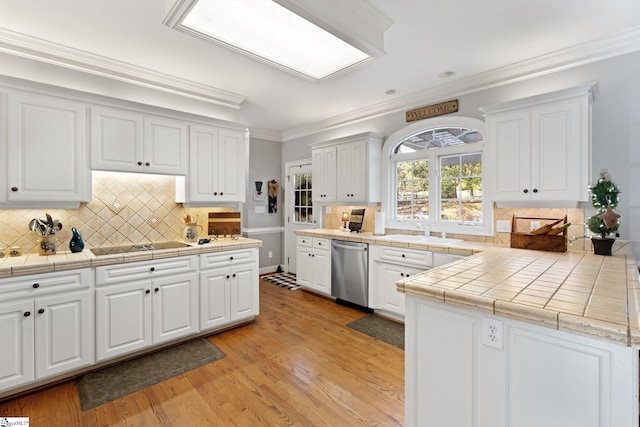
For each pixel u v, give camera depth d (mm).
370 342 2906
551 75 2750
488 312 1221
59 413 1910
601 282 1505
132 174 3025
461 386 1335
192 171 3117
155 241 3162
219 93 3521
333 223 4871
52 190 2371
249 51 2201
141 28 2275
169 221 3266
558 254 2414
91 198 2564
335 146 4344
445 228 3535
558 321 1050
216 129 3299
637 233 2393
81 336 2268
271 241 5797
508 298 1239
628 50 2391
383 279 3490
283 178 5867
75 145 2463
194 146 3129
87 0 1953
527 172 2639
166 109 2904
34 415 1891
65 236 2643
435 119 3535
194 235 3270
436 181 3639
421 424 1464
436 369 1411
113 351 2418
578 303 1176
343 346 2824
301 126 5254
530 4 2033
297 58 2312
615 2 2010
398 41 2492
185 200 3092
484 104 3172
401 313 3303
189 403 2016
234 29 1941
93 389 2156
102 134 2588
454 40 2482
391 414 1914
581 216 2645
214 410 1948
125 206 2979
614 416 1009
